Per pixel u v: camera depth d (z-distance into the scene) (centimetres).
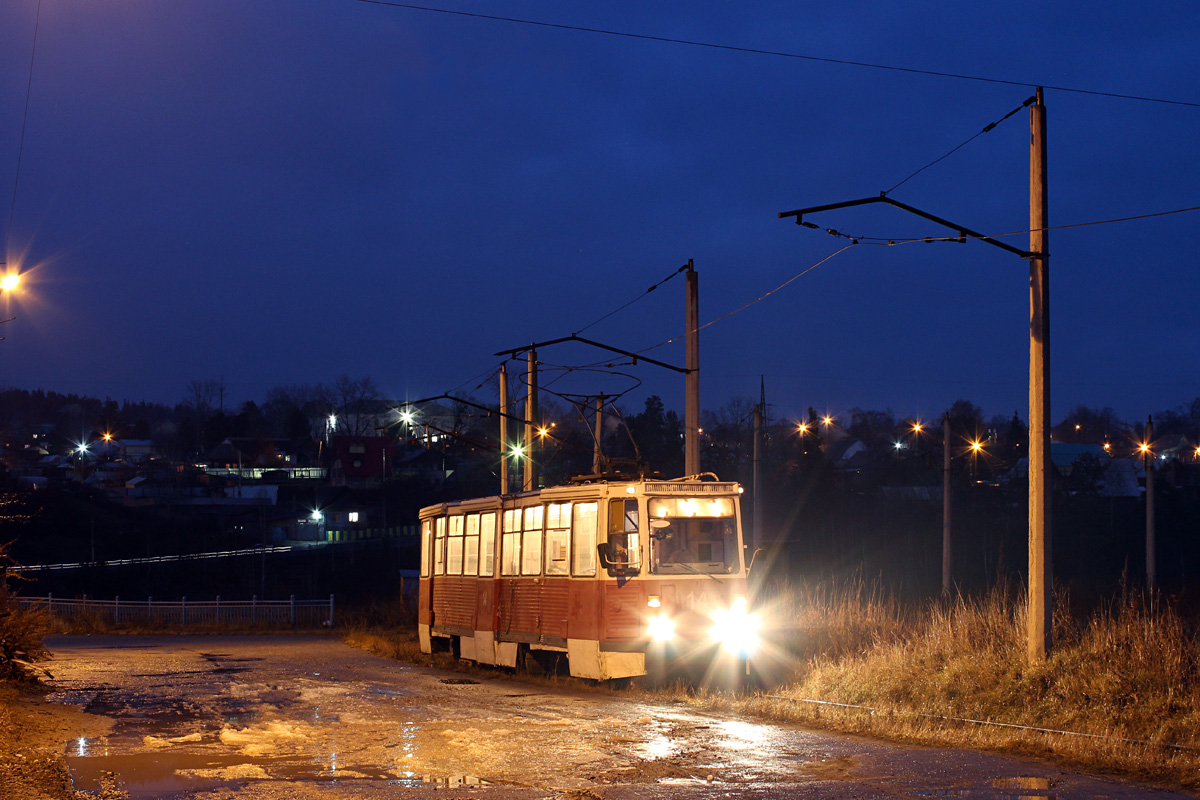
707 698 1590
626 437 7694
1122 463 9262
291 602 4731
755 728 1273
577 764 1032
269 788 916
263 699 1667
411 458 11031
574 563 1895
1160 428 14800
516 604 2125
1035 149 1417
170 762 1052
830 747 1127
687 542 1822
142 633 4397
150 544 7919
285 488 10062
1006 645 1441
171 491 10231
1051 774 970
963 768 1001
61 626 4400
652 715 1412
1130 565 6025
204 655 2895
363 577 7356
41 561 7306
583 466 6719
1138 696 1188
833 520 6662
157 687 1884
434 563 2694
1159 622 1328
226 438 13612
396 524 9012
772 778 956
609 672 1758
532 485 3066
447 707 1532
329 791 902
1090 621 1452
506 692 1789
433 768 1015
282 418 16500
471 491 9238
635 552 1792
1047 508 1373
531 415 3084
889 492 7538
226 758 1075
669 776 970
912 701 1384
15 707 1404
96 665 2483
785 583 2748
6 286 1717
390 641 3272
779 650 1908
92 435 15075
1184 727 1087
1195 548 6388
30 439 15325
